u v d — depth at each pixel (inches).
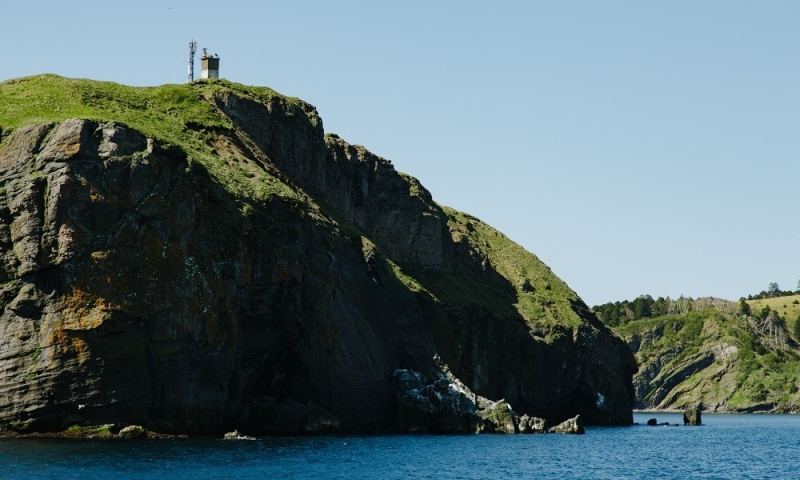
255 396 4731.8
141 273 4106.8
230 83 6619.1
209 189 4566.9
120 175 4153.5
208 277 4379.9
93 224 4062.5
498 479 3570.4
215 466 3351.4
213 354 4330.7
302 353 4965.6
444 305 7135.8
